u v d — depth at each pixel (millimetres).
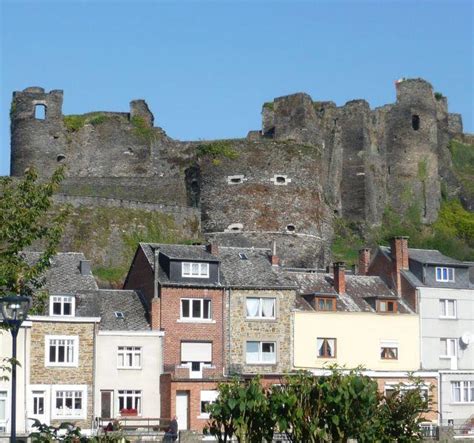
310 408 36812
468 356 70875
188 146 97562
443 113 115375
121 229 88625
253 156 93312
